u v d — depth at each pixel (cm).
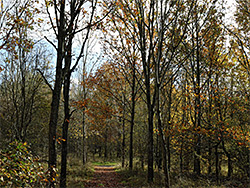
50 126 712
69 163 1891
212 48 1489
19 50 1274
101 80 1683
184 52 1433
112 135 2916
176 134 1329
